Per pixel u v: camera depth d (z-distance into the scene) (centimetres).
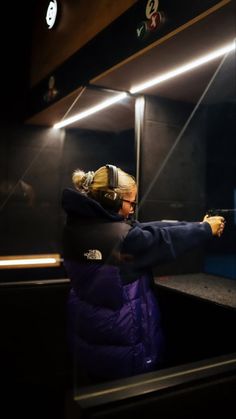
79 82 226
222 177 491
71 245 110
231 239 570
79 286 109
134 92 216
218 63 170
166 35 147
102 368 106
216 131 386
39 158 358
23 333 185
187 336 174
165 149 219
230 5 119
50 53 286
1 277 306
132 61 172
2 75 349
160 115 219
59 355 194
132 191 119
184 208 223
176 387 84
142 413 79
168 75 187
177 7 142
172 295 183
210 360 99
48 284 191
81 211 109
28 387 186
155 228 104
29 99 326
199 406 86
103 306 105
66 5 264
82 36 230
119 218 110
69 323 117
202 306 165
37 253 359
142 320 109
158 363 115
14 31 347
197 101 227
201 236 107
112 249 103
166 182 218
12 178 352
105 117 290
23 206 355
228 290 178
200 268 227
